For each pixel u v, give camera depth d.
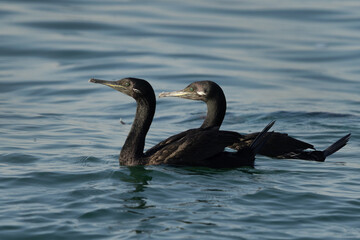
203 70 23.53
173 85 21.38
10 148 13.43
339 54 26.53
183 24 30.59
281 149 12.88
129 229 8.48
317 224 8.78
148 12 32.88
